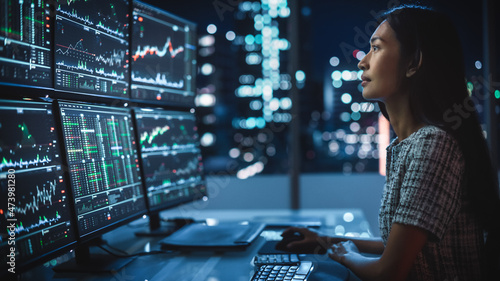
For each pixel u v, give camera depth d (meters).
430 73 1.01
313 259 1.28
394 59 1.06
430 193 0.92
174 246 1.40
